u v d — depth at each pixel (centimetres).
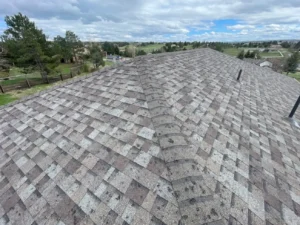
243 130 409
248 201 231
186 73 628
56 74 2641
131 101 379
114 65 596
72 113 413
